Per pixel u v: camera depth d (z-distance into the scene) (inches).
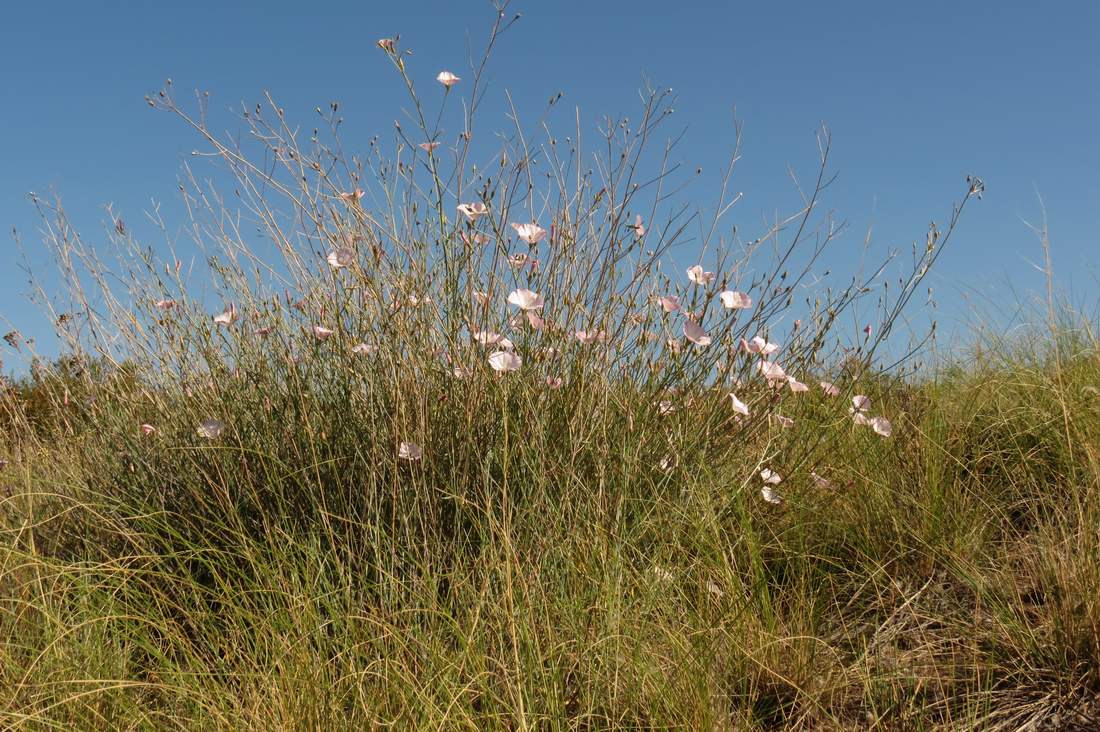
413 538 95.6
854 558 107.0
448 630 83.9
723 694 76.2
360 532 99.0
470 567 93.7
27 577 98.0
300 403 110.7
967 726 70.4
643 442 110.5
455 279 106.9
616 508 98.4
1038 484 116.6
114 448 120.0
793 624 88.3
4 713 67.9
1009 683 78.7
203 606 91.0
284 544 97.3
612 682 75.0
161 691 79.1
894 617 93.6
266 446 110.0
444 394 105.3
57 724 68.6
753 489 112.3
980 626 87.9
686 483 105.5
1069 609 81.3
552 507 95.2
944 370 169.8
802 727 75.7
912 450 123.7
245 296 118.6
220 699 71.7
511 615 74.1
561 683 73.5
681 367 113.0
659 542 98.1
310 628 80.9
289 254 114.9
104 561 103.7
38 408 162.4
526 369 107.3
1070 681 76.7
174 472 114.2
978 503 113.5
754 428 118.3
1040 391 136.5
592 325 111.0
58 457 130.1
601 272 111.5
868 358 123.7
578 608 82.6
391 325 107.8
